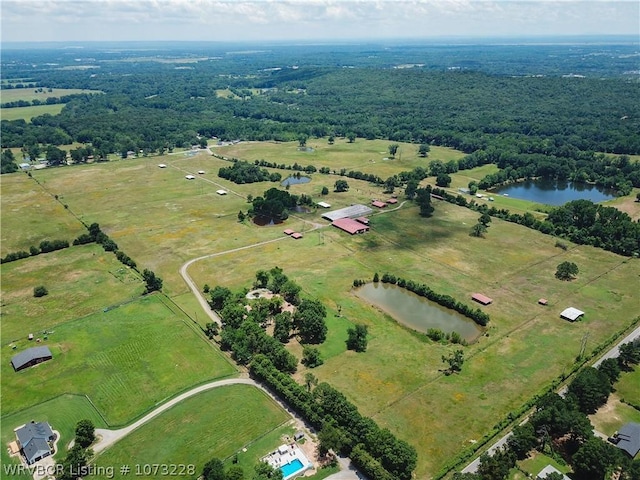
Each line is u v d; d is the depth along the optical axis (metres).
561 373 113.69
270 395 106.88
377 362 118.00
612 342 125.06
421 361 118.50
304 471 87.19
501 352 121.75
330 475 86.69
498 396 106.69
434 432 96.69
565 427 91.62
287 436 95.44
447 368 115.88
